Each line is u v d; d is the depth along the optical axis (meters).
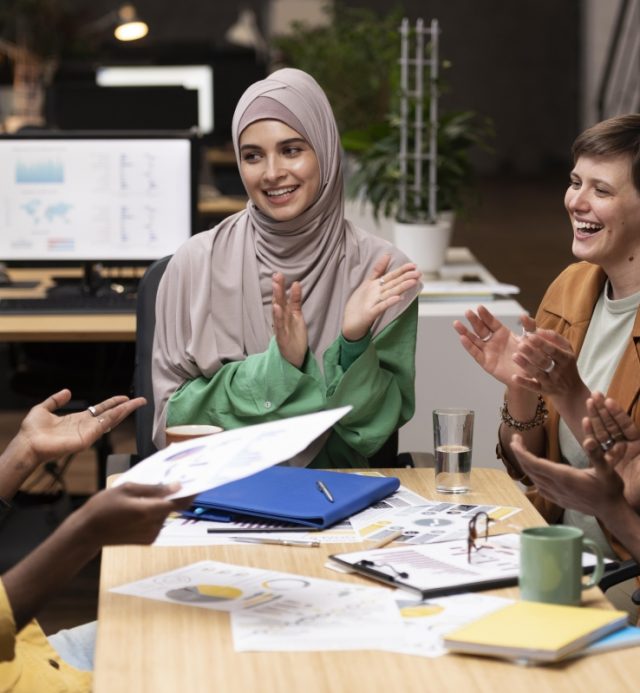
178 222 3.91
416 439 3.44
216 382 2.38
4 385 5.88
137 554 1.75
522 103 16.67
